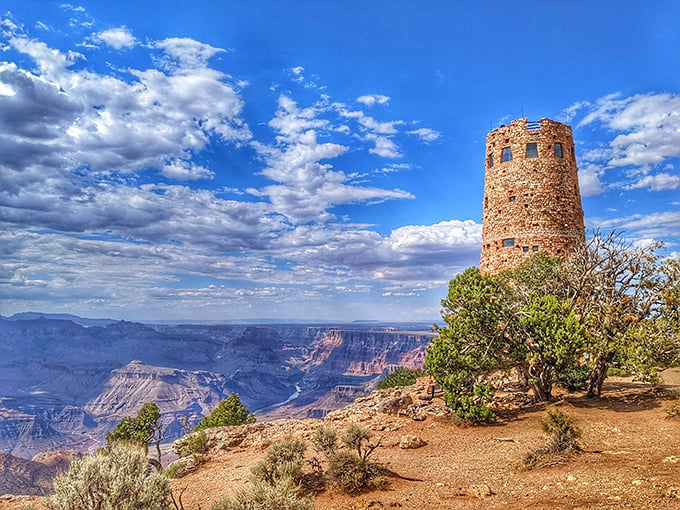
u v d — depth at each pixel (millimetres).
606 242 31688
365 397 37281
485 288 31688
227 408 44875
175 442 30000
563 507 12227
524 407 29703
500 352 30594
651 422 22234
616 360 29188
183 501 18656
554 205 46500
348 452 19594
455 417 27953
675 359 27094
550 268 37281
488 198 50469
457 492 15297
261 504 12734
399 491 16625
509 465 18312
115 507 11375
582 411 26156
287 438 20375
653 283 29562
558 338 27141
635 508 11250
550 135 47969
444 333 30984
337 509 15570
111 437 33688
